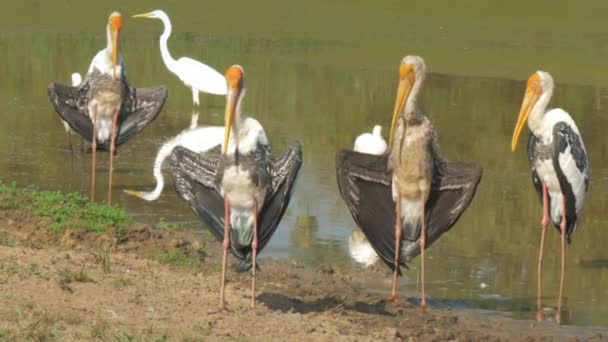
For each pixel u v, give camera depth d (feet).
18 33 108.47
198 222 49.01
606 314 38.42
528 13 114.73
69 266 37.22
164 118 74.43
